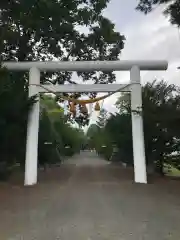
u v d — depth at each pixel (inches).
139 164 663.8
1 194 485.4
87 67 673.6
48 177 819.4
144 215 321.7
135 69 674.2
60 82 959.6
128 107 984.9
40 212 339.0
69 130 2209.6
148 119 753.0
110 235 243.4
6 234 246.7
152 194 481.4
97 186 595.5
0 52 601.6
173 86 793.6
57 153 1498.5
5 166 753.6
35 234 246.1
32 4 579.5
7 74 597.3
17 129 615.2
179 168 855.1
